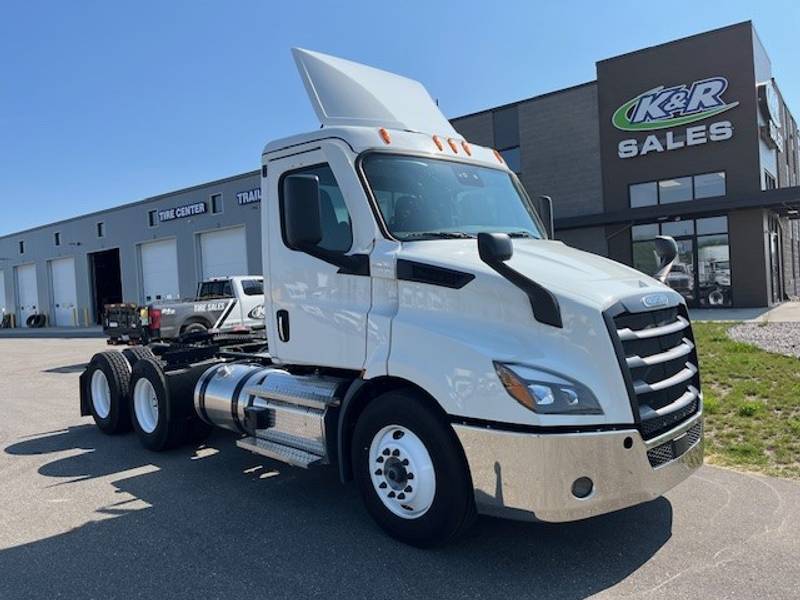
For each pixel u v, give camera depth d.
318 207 4.09
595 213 23.95
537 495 3.44
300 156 4.77
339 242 4.54
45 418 8.93
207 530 4.54
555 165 25.02
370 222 4.30
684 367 4.09
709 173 21.95
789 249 27.91
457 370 3.69
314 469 5.96
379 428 4.16
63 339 29.20
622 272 4.20
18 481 5.84
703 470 5.39
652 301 3.85
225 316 16.28
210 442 7.05
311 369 4.99
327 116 4.91
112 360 7.46
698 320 17.47
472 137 26.97
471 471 3.67
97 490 5.51
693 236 22.33
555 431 3.42
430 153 4.79
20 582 3.81
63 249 42.56
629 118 23.30
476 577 3.70
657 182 23.02
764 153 22.67
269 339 5.07
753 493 4.84
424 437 3.90
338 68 5.17
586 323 3.51
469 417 3.63
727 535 4.14
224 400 5.64
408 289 4.09
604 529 4.30
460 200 4.78
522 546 4.09
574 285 3.68
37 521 4.80
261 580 3.75
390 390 4.30
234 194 31.48
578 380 3.48
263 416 5.12
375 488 4.22
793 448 5.80
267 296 5.06
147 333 15.20
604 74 23.77
